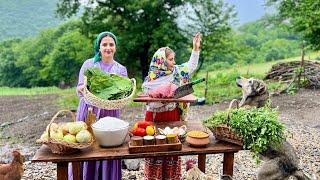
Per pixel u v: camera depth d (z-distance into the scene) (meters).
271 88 16.64
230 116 4.06
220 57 32.81
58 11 21.86
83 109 4.54
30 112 17.31
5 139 11.68
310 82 16.77
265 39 42.53
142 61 21.80
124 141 4.00
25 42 44.81
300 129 10.15
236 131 3.98
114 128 3.82
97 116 4.49
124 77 4.31
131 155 3.71
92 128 3.87
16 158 4.39
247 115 4.03
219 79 20.55
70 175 4.64
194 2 20.31
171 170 4.51
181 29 21.02
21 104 20.14
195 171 4.17
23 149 10.12
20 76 43.44
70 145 3.62
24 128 13.10
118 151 3.78
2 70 43.88
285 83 17.22
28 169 6.68
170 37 20.09
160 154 3.77
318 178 6.28
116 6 20.69
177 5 20.80
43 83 42.34
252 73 22.45
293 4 17.30
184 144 4.02
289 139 8.84
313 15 15.69
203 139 3.94
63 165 3.73
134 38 20.20
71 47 34.12
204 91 17.45
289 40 40.66
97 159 3.66
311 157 7.48
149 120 4.68
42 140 3.64
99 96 4.07
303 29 16.67
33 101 21.17
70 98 20.50
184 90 4.38
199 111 14.07
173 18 20.92
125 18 20.83
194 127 4.46
